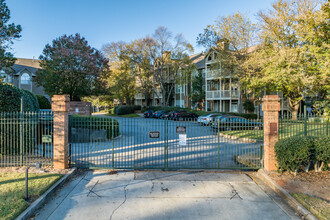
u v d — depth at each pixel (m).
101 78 27.52
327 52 8.80
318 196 5.48
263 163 7.83
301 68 15.24
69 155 7.91
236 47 24.58
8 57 13.76
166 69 42.12
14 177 6.57
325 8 9.73
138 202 5.33
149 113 36.56
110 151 10.87
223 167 8.12
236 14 23.55
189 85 43.06
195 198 5.59
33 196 5.32
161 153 10.55
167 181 6.75
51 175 6.80
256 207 5.18
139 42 36.03
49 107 23.75
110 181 6.70
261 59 18.62
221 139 14.68
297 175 6.98
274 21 19.47
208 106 37.69
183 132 8.12
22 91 9.49
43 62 25.98
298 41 17.53
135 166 8.23
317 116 9.50
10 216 4.33
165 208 5.05
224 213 4.88
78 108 23.41
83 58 23.95
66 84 23.89
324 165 7.23
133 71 38.62
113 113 46.97
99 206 5.12
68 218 4.60
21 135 7.90
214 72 29.19
